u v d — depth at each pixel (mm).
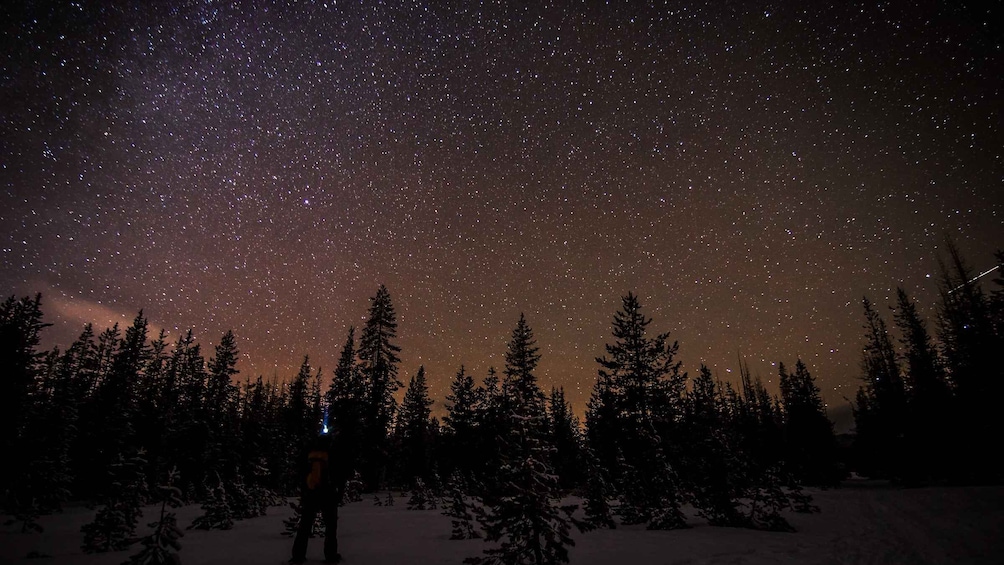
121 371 33781
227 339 38875
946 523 10453
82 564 7320
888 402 33062
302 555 7055
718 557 7844
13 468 21359
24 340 26078
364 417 34219
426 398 51500
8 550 8922
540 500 6656
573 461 33562
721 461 13242
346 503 26625
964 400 27250
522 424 7152
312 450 7480
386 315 38281
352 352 41219
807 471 33844
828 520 12820
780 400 49906
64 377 28469
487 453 34500
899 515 12688
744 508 15602
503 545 6629
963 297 29828
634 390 27828
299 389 45000
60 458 22875
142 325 37031
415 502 23109
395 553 8266
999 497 14695
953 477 26422
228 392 37250
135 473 9320
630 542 9773
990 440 25547
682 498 13109
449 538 10453
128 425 30828
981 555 6996
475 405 41906
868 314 42750
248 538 10398
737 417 39969
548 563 6453
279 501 25172
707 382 28891
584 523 6754
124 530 8898
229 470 31234
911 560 6984
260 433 35875
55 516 18766
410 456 43750
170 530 5691
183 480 30016
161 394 39281
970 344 27734
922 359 31422
